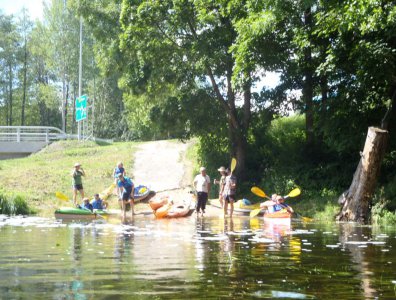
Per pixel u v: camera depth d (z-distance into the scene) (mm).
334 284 5852
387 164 21125
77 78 65438
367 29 15586
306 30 19406
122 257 8008
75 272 6590
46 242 10195
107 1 29344
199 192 20578
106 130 65938
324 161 24984
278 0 18812
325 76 21062
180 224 15836
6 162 32844
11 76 72938
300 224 16219
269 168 26094
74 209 18438
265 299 5066
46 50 65375
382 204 18297
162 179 28453
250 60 20328
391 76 17438
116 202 24453
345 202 18266
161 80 26250
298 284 5840
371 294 5336
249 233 12617
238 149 26328
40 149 39344
